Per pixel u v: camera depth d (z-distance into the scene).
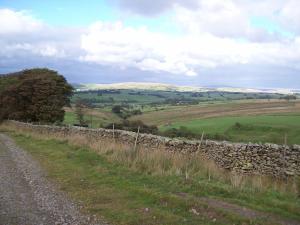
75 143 27.34
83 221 10.66
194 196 13.06
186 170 16.55
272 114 81.50
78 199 13.02
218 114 90.25
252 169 17.77
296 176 15.95
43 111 63.78
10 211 11.58
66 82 68.38
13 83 66.00
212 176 16.36
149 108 128.88
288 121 66.56
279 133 56.94
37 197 13.35
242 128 62.91
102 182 15.38
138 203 12.25
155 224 10.29
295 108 91.00
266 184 15.04
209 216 10.94
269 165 17.30
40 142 31.84
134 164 18.25
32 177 16.91
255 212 11.35
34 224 10.34
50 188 14.77
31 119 64.88
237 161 18.36
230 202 12.38
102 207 11.95
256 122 65.50
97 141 25.75
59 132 36.09
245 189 13.96
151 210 11.43
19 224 10.30
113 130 26.86
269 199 12.68
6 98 64.19
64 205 12.30
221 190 13.66
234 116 83.06
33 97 64.12
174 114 97.56
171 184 14.70
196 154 19.09
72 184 15.30
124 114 101.94
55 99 64.81
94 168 18.14
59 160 21.33
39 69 69.19
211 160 18.59
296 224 10.49
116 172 17.06
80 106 74.69
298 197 13.38
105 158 20.59
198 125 70.25
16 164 20.62
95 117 80.12
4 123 62.59
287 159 16.83
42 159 22.36
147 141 22.97
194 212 11.27
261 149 17.81
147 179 15.61
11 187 14.91
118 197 13.04
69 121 72.19
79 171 17.78
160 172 16.56
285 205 11.95
